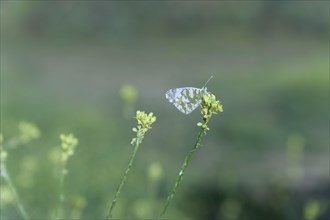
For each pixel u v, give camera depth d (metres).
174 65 24.39
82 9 30.27
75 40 29.39
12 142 5.83
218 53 26.38
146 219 8.86
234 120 15.73
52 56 25.95
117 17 30.25
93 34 29.91
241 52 26.31
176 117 16.39
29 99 16.77
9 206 7.58
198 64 24.50
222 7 30.03
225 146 14.34
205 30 30.14
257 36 28.89
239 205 10.73
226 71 22.84
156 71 23.47
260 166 12.84
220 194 11.41
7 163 9.34
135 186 10.43
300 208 10.59
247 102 17.83
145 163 12.31
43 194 8.53
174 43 28.41
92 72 23.16
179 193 11.16
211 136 14.95
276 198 10.98
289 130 15.21
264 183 11.66
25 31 30.42
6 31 30.08
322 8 28.83
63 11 30.66
